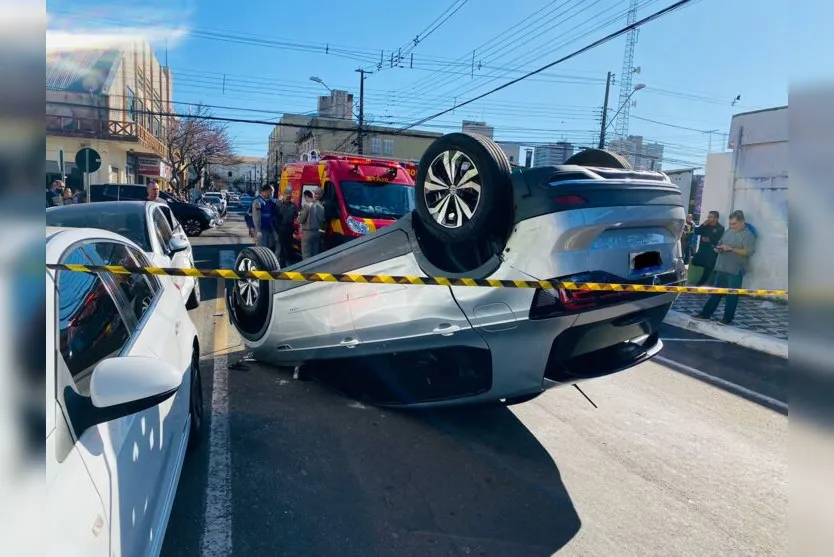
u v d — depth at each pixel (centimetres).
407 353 428
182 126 4488
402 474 373
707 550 307
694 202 2162
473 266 374
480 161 338
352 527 312
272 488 346
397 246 402
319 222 997
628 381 599
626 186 354
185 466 367
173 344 338
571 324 338
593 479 380
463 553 295
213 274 310
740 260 865
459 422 460
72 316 220
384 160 1119
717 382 607
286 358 523
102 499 181
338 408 474
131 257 359
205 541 293
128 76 2966
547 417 484
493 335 361
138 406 191
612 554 301
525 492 359
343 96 5506
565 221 324
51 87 2545
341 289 445
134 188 2058
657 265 371
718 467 407
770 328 861
